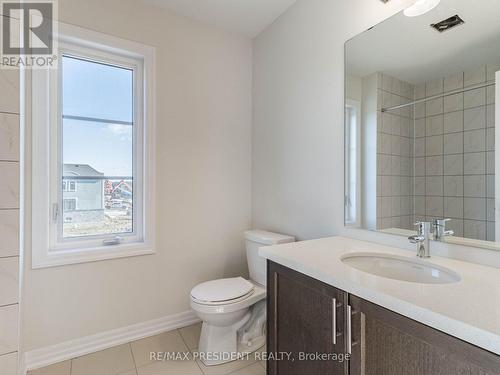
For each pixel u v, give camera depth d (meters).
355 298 0.91
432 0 1.18
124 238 1.96
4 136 1.17
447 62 1.19
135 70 2.00
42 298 1.63
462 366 0.64
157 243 2.00
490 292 0.80
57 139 1.74
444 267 1.04
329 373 1.01
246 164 2.40
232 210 2.34
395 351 0.79
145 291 1.96
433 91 1.24
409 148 1.32
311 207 1.81
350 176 1.57
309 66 1.82
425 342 0.71
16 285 1.20
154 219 1.97
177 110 2.07
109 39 1.81
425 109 1.27
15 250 1.20
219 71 2.26
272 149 2.16
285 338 1.24
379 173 1.44
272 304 1.31
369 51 1.47
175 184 2.07
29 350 1.60
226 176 2.30
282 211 2.06
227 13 2.06
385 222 1.41
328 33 1.68
